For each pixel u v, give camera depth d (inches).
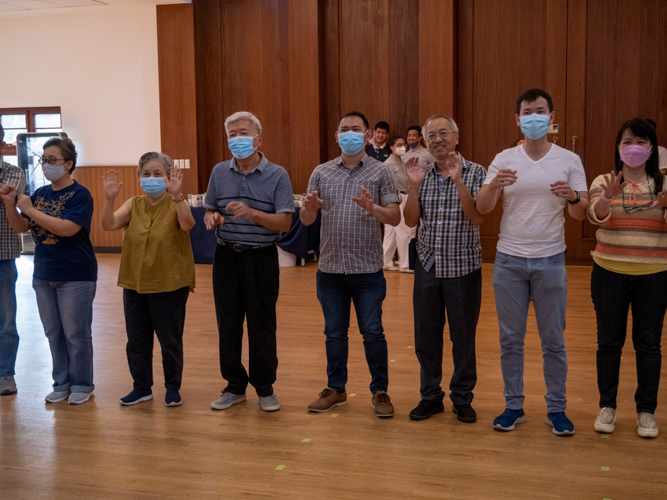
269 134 364.8
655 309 112.9
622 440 112.8
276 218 125.1
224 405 131.6
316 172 130.9
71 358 136.2
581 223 321.1
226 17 364.8
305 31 346.9
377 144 319.3
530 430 118.1
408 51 340.5
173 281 129.8
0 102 398.0
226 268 129.0
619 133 113.4
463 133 334.3
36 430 121.0
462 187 116.1
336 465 104.8
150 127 378.3
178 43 364.8
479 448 110.5
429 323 123.6
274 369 131.6
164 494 96.0
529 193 113.8
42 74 390.3
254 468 104.1
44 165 131.2
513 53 324.8
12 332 142.1
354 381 148.0
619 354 117.2
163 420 125.6
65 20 383.2
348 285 129.5
